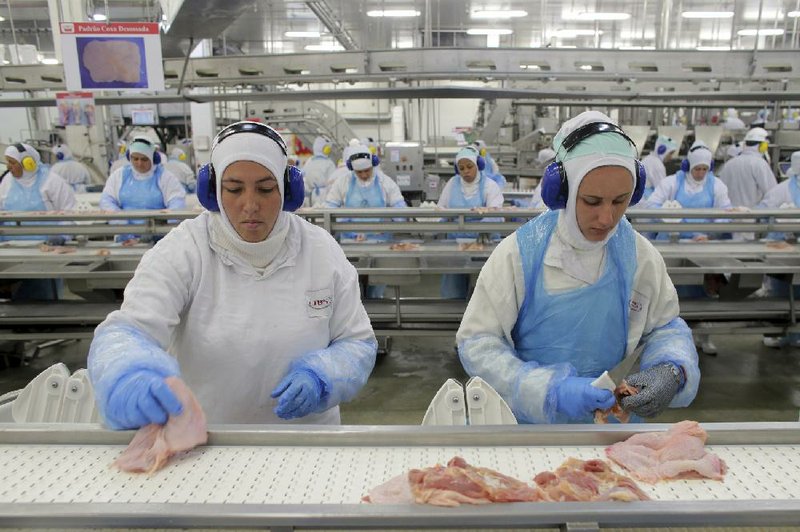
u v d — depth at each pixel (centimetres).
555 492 80
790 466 89
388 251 314
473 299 139
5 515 74
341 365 121
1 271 291
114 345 103
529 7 736
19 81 418
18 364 382
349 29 830
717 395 334
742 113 775
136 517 75
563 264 130
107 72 339
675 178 437
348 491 83
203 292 122
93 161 646
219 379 125
